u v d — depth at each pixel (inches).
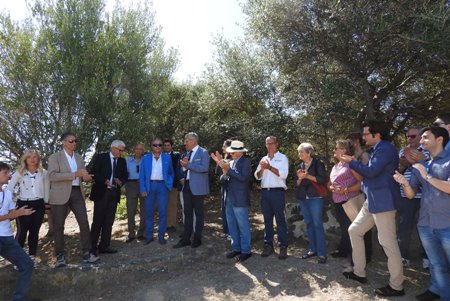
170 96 414.9
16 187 206.7
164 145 275.6
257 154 353.7
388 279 181.6
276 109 357.4
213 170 391.9
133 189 259.0
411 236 215.2
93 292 196.5
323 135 349.1
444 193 144.2
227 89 380.2
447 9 200.1
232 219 222.5
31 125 269.9
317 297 167.2
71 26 275.3
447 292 148.1
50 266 204.8
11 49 262.4
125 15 315.9
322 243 201.5
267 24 281.6
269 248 217.3
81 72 273.6
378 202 159.5
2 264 203.8
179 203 338.3
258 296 173.5
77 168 217.5
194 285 190.2
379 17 233.8
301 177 197.9
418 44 223.9
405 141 370.6
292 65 295.6
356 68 268.7
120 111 290.0
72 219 331.6
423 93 316.5
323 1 251.0
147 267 209.8
